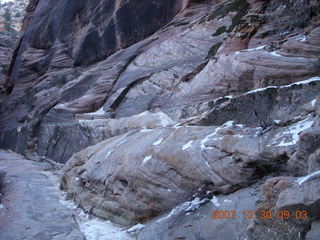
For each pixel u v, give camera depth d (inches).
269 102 262.4
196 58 498.0
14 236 272.1
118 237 270.7
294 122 220.2
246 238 182.4
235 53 353.1
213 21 522.6
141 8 781.3
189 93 405.7
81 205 357.1
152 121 393.1
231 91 345.4
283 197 151.6
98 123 539.2
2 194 428.8
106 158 349.4
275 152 199.5
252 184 214.4
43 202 379.6
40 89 927.7
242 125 251.3
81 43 898.7
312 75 282.5
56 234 276.4
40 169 630.5
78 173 390.9
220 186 226.5
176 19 674.8
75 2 989.2
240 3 491.8
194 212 233.5
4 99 1146.7
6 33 2356.1
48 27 1111.6
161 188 263.1
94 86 658.8
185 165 248.1
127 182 300.2
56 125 679.1
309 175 149.9
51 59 1027.3
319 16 315.0
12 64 1300.4
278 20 372.2
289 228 149.1
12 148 905.5
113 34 824.9
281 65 301.4
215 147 237.6
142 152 289.9
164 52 570.9
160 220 250.1
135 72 600.4
